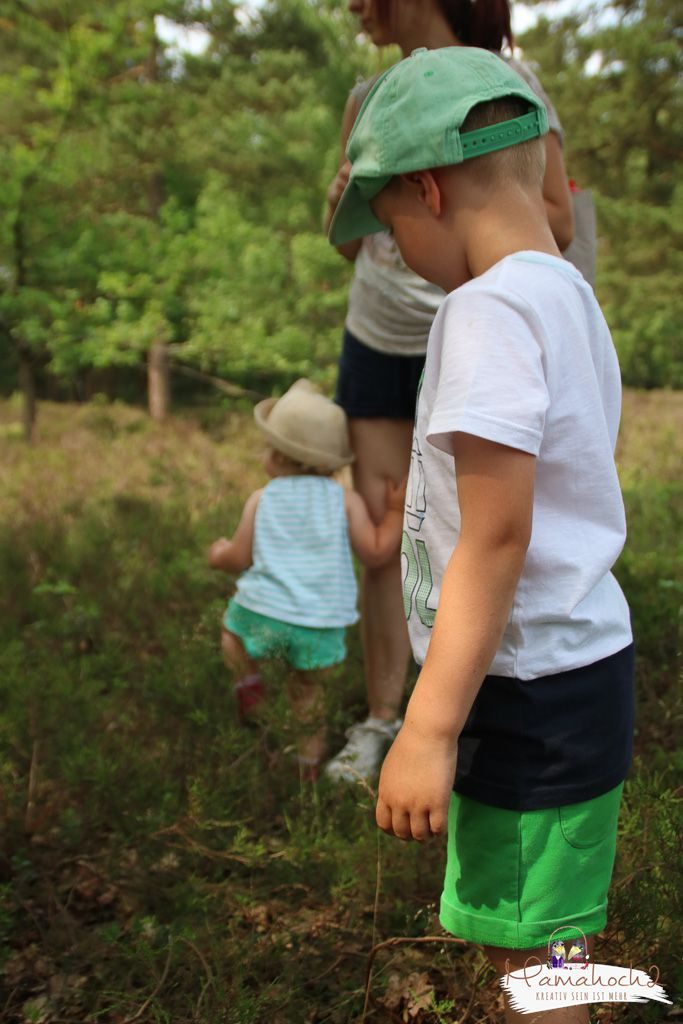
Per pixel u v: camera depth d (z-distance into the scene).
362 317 3.18
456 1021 1.95
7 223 12.98
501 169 1.53
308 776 2.98
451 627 1.42
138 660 4.07
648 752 3.05
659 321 16.61
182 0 16.11
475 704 1.58
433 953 2.23
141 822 2.61
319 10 14.69
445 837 2.45
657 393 17.89
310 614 3.22
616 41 14.76
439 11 2.58
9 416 18.47
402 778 1.44
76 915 2.51
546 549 1.51
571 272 1.55
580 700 1.55
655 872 2.14
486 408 1.39
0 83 13.38
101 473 10.08
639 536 5.54
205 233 14.66
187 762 2.99
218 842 2.61
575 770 1.55
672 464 8.99
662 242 16.12
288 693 3.18
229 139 15.70
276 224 16.02
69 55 13.00
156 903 2.49
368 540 3.23
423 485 1.61
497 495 1.40
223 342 14.60
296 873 2.46
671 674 3.57
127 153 14.73
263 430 3.38
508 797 1.55
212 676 3.45
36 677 3.40
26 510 7.00
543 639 1.53
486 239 1.53
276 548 3.32
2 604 4.71
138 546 5.82
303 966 2.20
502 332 1.42
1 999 2.22
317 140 14.96
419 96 1.52
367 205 1.79
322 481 3.36
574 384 1.50
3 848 2.66
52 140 13.16
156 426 15.59
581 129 15.77
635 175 16.45
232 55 16.97
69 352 13.46
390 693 3.25
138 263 13.95
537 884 1.57
